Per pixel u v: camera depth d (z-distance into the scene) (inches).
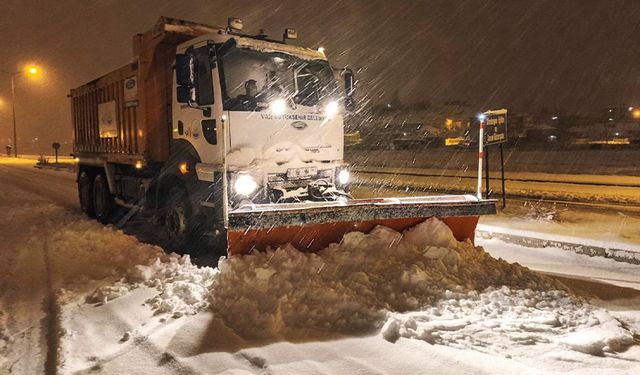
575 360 141.8
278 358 141.9
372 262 206.8
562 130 1908.2
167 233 320.5
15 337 167.8
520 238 307.4
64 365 142.6
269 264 199.8
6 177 944.3
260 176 260.1
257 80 268.2
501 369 134.6
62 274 242.1
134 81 356.2
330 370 135.5
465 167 948.6
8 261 270.5
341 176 294.4
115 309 189.2
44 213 466.0
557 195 513.0
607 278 236.1
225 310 174.4
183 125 296.5
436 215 232.1
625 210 427.2
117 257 262.7
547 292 193.2
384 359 141.3
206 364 139.9
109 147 412.2
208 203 275.1
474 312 174.7
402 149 1749.5
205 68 266.5
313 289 182.9
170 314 178.4
